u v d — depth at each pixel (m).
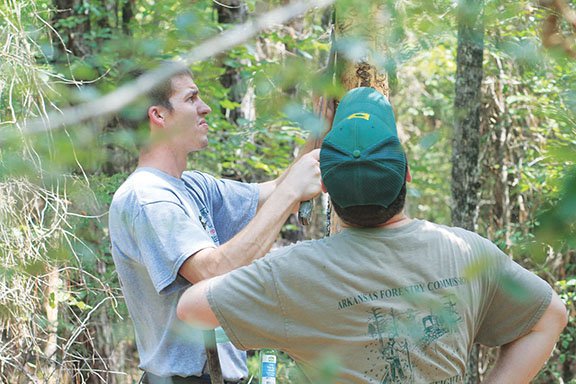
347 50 3.34
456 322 3.38
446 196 16.27
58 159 2.79
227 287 3.49
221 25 9.41
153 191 4.72
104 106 2.80
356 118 3.46
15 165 2.74
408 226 3.50
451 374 3.41
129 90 2.86
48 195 6.86
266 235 4.39
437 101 15.28
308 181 4.50
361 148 3.39
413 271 3.40
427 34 3.29
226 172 12.99
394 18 3.28
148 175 4.80
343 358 3.37
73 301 7.95
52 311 8.10
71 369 7.88
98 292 8.45
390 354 3.34
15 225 6.48
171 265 4.52
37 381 7.43
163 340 4.73
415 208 16.69
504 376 3.57
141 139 3.05
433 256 3.43
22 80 5.71
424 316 3.36
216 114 11.49
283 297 3.41
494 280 3.50
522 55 2.83
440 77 16.06
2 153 2.77
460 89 11.23
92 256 4.64
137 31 5.76
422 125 15.37
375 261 3.40
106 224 7.49
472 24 3.17
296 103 3.31
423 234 3.47
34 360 8.03
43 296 7.62
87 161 2.91
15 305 7.09
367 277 3.38
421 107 14.85
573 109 2.51
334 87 3.43
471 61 11.09
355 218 3.46
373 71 3.91
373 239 3.44
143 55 3.58
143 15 9.91
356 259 3.41
